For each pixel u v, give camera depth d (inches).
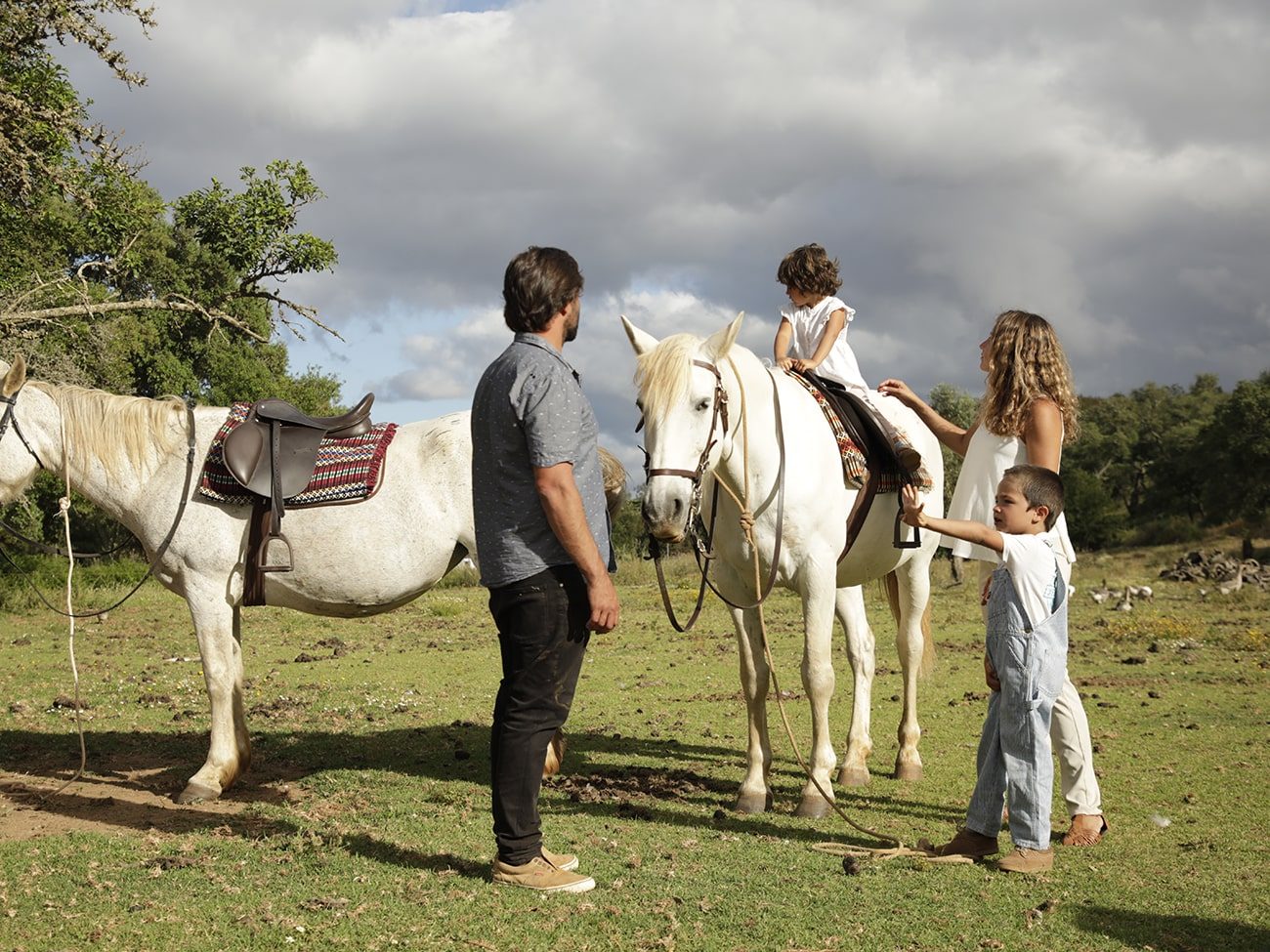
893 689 346.6
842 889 141.8
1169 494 2778.1
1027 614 149.9
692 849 161.5
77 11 554.3
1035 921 129.3
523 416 127.4
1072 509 2283.5
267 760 237.5
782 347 228.4
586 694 340.5
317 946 119.8
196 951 119.0
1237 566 986.1
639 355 179.6
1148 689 335.6
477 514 134.9
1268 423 2208.4
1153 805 192.1
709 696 335.0
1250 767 221.8
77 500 805.2
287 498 199.9
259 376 1338.6
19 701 311.6
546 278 131.7
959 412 1611.7
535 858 138.9
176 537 200.5
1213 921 130.3
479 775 219.8
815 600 190.9
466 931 123.4
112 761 235.0
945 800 203.8
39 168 593.3
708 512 195.2
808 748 257.4
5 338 594.9
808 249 226.7
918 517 149.5
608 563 136.1
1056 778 221.3
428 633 540.4
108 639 500.1
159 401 208.2
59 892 139.9
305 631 542.9
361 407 213.2
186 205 970.7
